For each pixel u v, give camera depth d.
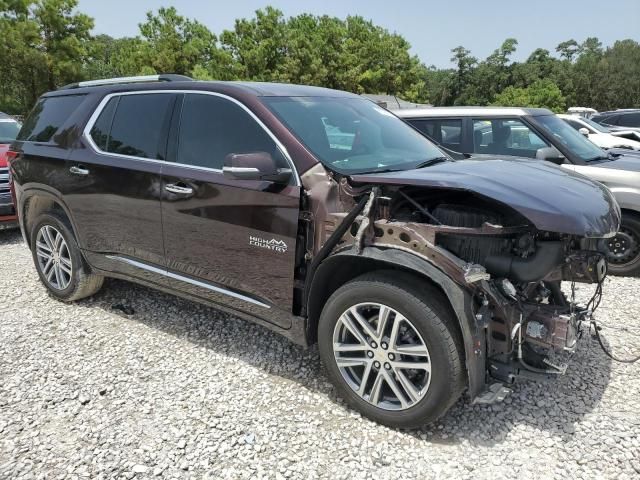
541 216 2.49
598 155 6.07
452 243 2.82
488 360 2.71
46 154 4.46
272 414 3.02
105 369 3.54
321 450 2.71
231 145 3.37
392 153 3.52
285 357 3.68
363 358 2.89
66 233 4.43
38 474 2.54
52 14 33.16
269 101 3.37
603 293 4.97
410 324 2.66
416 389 2.74
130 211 3.87
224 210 3.31
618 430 2.83
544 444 2.73
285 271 3.11
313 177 3.01
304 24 42.34
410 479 2.50
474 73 88.38
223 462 2.62
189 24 36.28
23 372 3.50
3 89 33.94
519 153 6.25
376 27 49.66
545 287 3.04
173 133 3.68
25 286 5.20
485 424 2.90
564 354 2.92
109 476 2.53
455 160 3.70
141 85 4.02
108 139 4.09
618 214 2.82
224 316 4.38
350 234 2.86
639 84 80.00
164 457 2.66
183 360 3.66
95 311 4.52
